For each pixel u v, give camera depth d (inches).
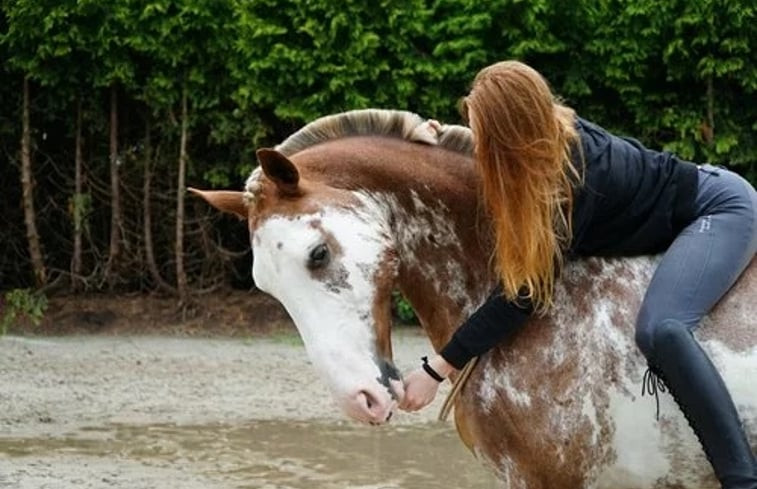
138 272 637.3
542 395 193.0
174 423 421.4
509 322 191.3
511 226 188.2
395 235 197.6
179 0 595.8
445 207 199.5
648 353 188.1
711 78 582.9
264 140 620.7
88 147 639.1
